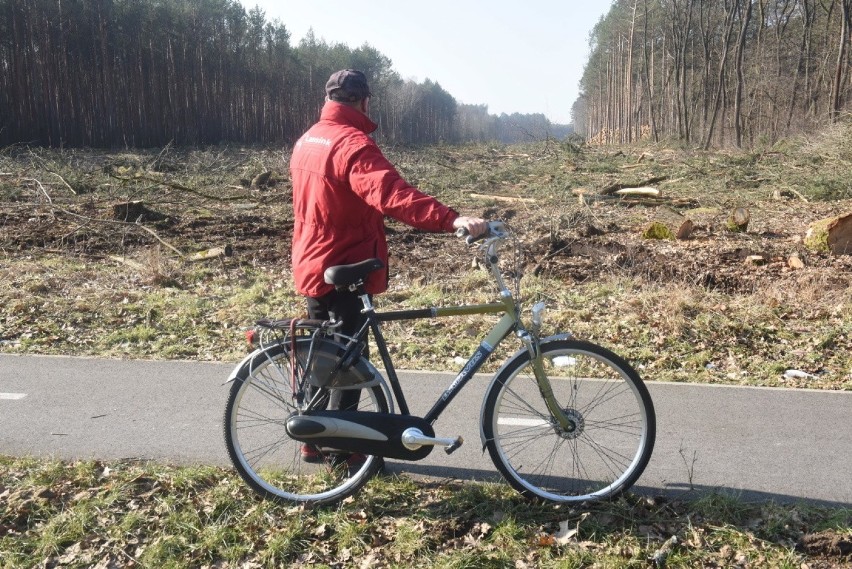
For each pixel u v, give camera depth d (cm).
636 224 1485
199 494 386
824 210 1641
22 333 720
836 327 712
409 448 367
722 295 866
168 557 333
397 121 10194
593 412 405
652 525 355
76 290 904
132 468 418
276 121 7175
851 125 2320
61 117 4819
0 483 397
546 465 415
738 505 372
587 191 1862
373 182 343
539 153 3303
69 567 328
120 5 5434
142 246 1271
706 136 4728
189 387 572
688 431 480
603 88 8931
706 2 4894
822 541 333
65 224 1423
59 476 405
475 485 392
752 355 644
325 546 344
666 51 6206
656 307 784
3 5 4472
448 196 2011
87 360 641
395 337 693
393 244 1291
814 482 407
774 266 1037
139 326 737
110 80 5141
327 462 394
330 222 370
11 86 4519
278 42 7238
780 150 2592
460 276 1002
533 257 1095
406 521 361
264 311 805
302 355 370
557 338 380
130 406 530
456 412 514
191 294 900
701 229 1394
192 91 5812
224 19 6406
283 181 2244
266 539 347
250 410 384
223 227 1457
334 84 375
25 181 1834
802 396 547
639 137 6316
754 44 5259
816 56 4594
